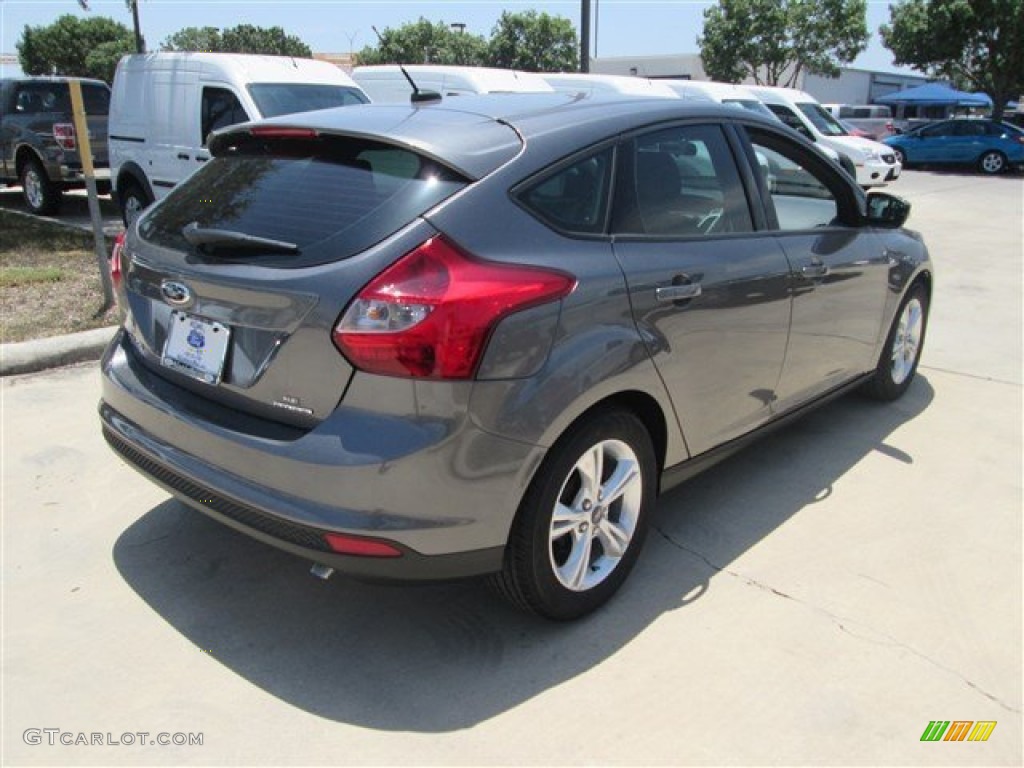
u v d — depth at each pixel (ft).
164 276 9.26
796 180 12.90
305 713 8.33
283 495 8.04
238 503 8.31
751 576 10.82
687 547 11.50
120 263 10.46
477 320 7.71
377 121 9.38
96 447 13.99
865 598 10.40
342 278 7.80
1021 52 88.43
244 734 8.05
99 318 20.33
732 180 11.44
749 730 8.22
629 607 10.11
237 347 8.55
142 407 9.42
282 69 29.50
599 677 8.91
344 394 7.83
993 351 20.92
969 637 9.70
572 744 8.00
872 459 14.47
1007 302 25.93
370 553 7.80
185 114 29.25
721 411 11.05
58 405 15.70
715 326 10.45
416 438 7.66
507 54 146.72
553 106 10.19
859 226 14.17
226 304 8.52
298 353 8.00
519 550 8.70
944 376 18.98
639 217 9.85
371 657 9.16
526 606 9.20
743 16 114.52
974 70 94.38
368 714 8.33
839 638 9.62
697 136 11.05
